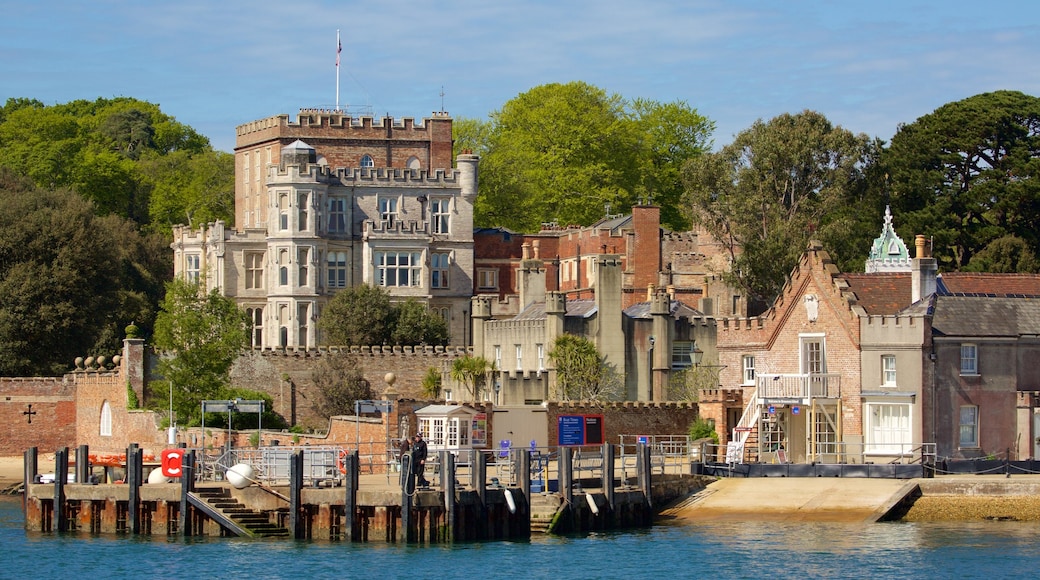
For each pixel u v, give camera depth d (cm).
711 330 16500
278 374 17562
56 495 11750
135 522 11450
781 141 19012
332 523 10962
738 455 13038
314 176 19950
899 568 10238
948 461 12269
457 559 10450
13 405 17912
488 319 17625
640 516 11806
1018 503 11731
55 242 18988
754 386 13875
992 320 12975
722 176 19362
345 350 17800
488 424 13688
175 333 16488
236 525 11181
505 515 11094
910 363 12762
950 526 11638
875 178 19525
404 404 13688
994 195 19388
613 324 16350
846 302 13138
